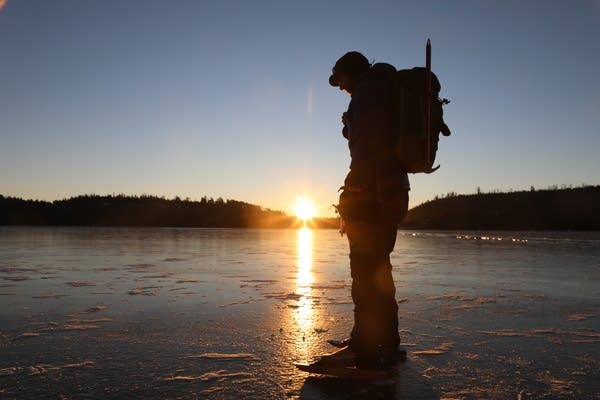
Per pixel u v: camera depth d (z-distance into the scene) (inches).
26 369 91.9
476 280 231.1
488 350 105.8
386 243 97.8
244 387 82.8
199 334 119.3
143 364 95.2
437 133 97.4
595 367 94.0
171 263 312.2
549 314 145.9
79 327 126.9
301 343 111.2
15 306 157.0
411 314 146.1
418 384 84.4
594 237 824.9
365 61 103.7
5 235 794.8
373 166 94.8
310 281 222.7
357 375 87.0
